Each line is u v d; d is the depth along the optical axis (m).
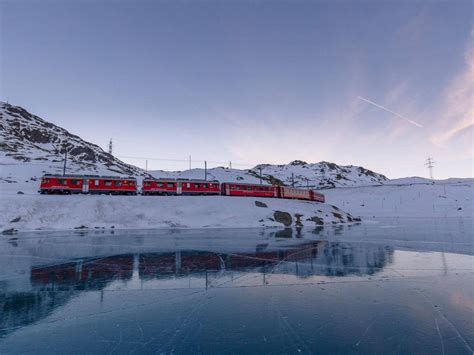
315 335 6.68
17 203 36.56
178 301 9.13
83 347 6.12
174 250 19.73
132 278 12.05
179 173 159.12
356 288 10.48
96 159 146.62
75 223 36.53
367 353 5.82
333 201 127.38
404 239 26.58
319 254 18.08
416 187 130.25
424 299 9.14
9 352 5.91
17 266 14.38
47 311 8.26
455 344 6.20
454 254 17.70
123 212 41.03
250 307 8.56
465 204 103.62
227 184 55.94
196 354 5.81
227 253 18.52
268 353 5.86
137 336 6.66
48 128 176.62
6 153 101.00
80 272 13.11
